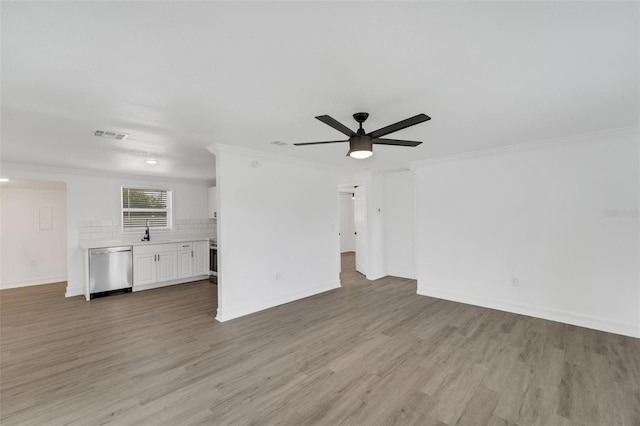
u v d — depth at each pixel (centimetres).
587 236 345
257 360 276
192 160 445
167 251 573
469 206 437
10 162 448
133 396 222
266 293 427
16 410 207
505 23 139
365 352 290
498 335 327
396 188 616
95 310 428
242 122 275
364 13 131
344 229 1011
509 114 264
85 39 146
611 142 329
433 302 450
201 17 131
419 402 213
